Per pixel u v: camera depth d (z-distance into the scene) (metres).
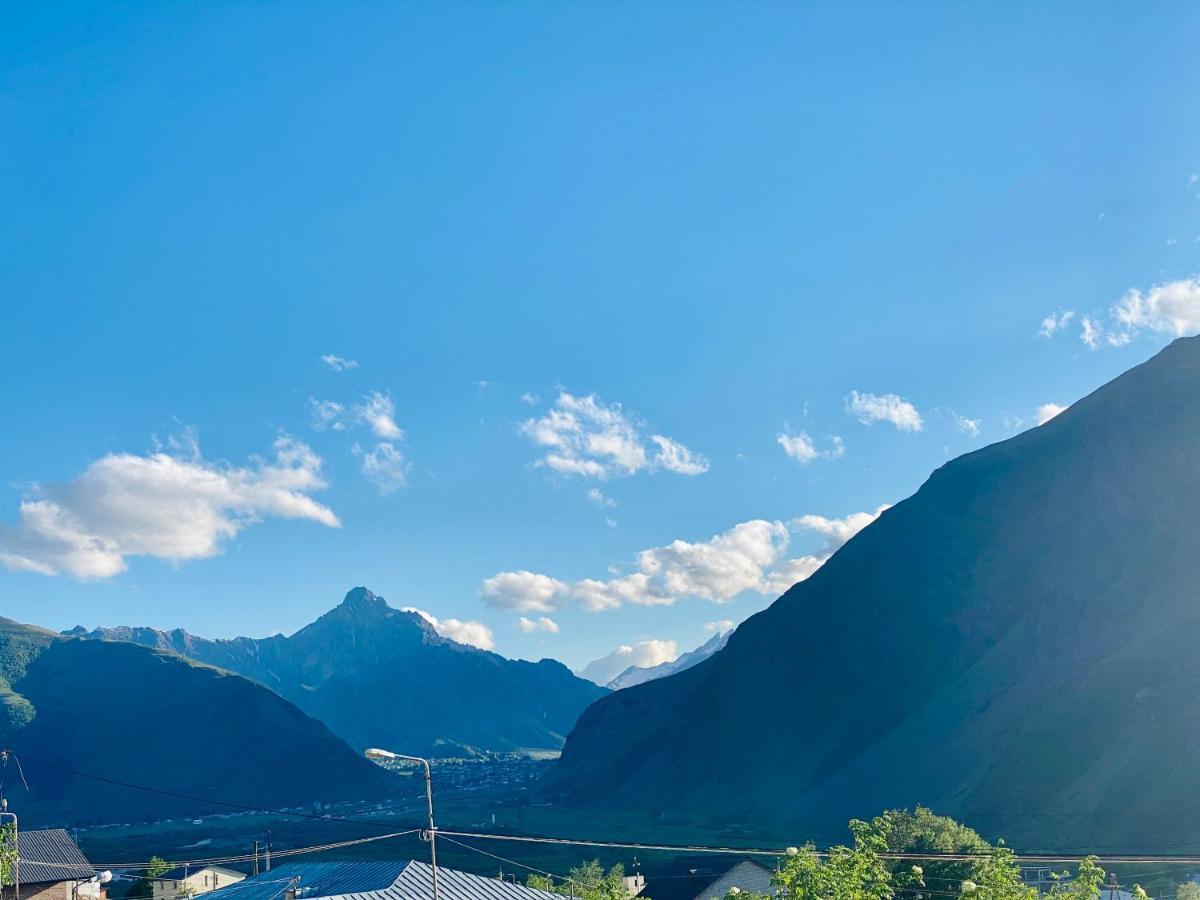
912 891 58.38
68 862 81.00
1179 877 80.38
